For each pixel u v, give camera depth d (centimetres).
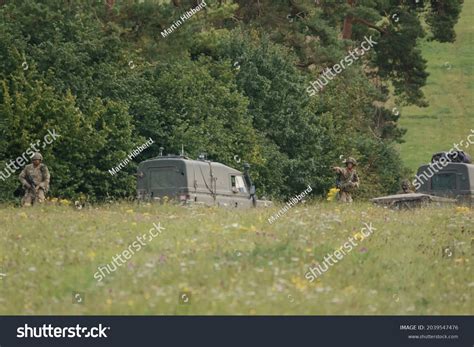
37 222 5066
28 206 6244
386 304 3606
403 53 15762
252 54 12012
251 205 7419
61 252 4172
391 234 5025
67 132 9112
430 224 5469
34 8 9750
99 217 5356
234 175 7381
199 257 4069
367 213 5925
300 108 11931
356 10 15212
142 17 11369
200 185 7119
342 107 12975
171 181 7100
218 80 11281
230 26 14088
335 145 12175
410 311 3575
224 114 10862
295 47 14062
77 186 9131
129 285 3581
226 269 3828
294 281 3688
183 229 4834
